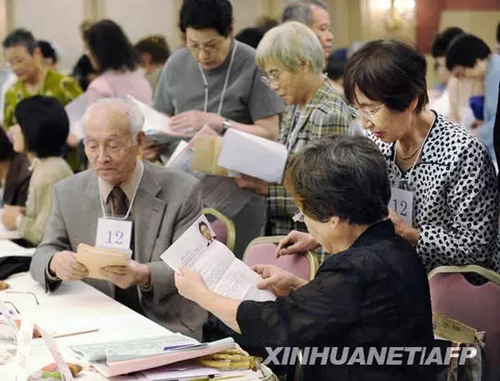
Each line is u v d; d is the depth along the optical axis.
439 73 6.36
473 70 5.61
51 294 3.27
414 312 2.29
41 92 6.09
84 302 3.16
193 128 4.11
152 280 3.15
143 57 6.82
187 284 2.64
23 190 4.59
